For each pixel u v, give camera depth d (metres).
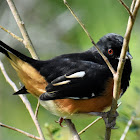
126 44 7.06
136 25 14.66
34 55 9.96
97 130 12.11
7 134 13.53
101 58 9.50
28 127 13.88
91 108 9.09
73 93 8.91
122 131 10.47
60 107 9.18
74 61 9.36
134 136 10.41
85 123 12.23
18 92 9.36
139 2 6.60
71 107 9.08
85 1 14.80
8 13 15.19
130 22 6.81
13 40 15.03
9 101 14.59
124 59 7.27
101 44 9.56
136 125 10.16
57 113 9.37
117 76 7.56
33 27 15.39
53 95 8.85
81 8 14.98
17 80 14.76
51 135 8.34
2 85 14.65
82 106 9.05
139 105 11.08
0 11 15.21
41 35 15.27
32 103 13.62
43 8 15.45
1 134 13.45
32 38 15.23
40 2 15.46
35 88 9.27
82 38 14.66
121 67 7.39
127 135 10.45
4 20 15.12
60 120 9.98
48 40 15.20
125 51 7.16
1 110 14.35
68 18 15.19
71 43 15.02
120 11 14.77
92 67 9.20
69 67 9.20
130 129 10.12
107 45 9.41
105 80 9.03
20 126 13.96
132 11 7.04
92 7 14.82
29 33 15.29
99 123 12.16
